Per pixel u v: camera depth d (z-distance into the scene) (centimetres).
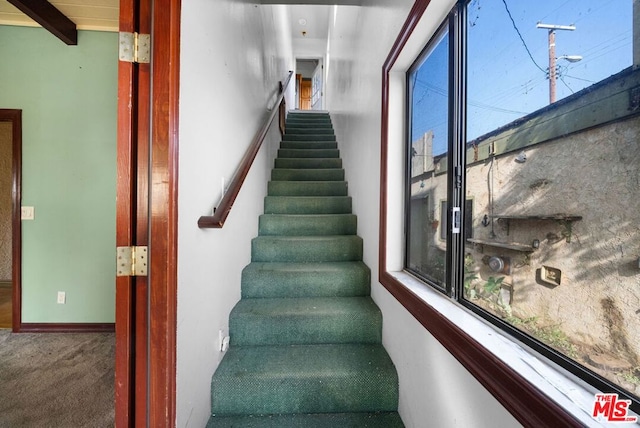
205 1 114
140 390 89
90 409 145
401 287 123
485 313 85
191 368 103
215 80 126
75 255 238
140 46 89
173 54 89
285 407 125
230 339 151
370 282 183
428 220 126
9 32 230
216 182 129
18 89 231
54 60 234
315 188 291
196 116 106
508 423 62
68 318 237
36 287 236
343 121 324
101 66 237
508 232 78
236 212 167
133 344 89
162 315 88
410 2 120
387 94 150
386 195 150
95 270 238
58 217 237
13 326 233
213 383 123
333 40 421
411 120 145
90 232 238
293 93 638
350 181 277
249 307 161
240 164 161
